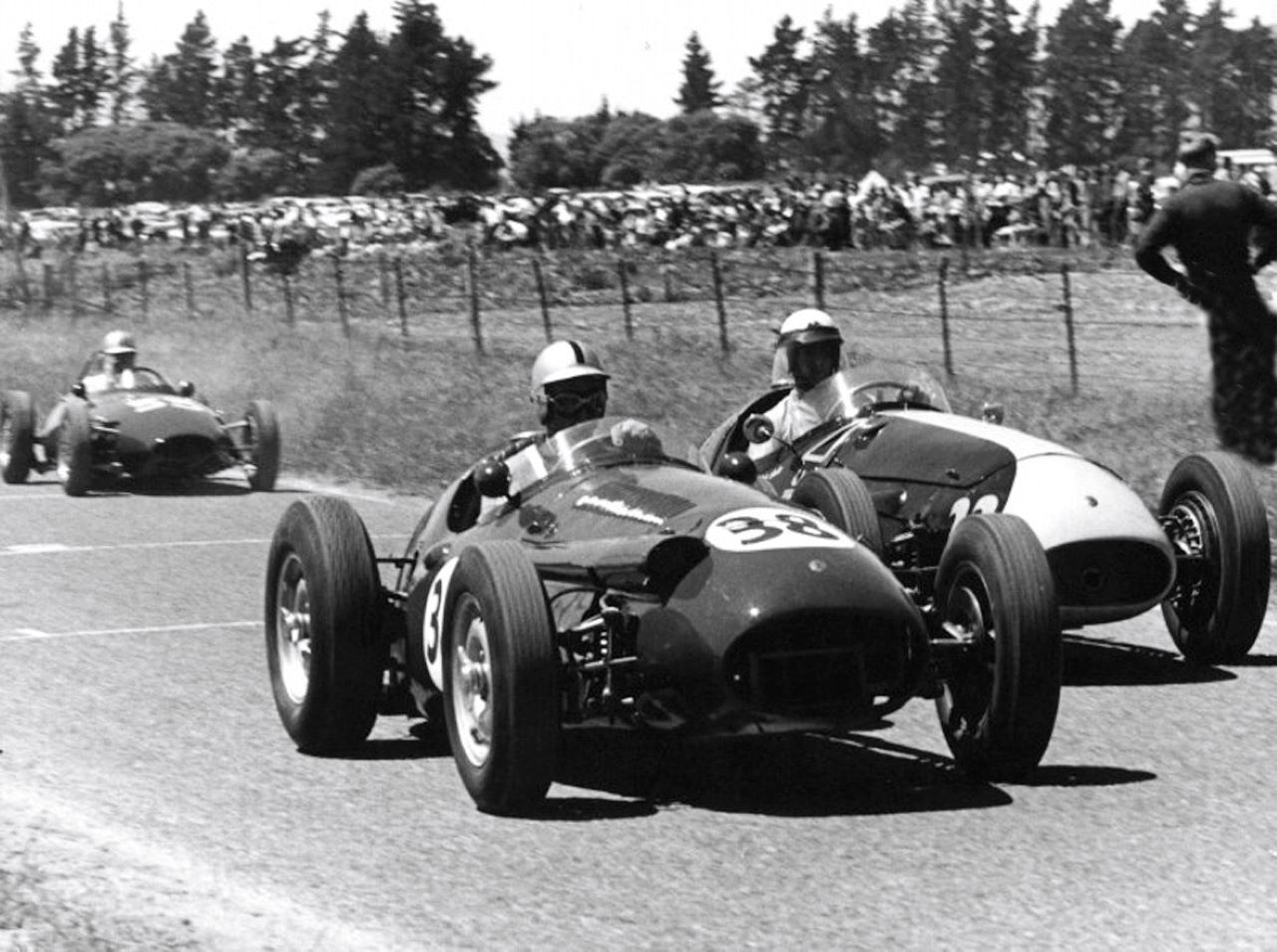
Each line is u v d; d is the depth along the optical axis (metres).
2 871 7.74
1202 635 12.52
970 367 31.86
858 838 8.41
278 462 24.22
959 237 54.81
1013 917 7.26
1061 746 10.30
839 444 14.19
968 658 9.29
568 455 10.55
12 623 14.56
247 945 6.87
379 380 34.78
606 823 8.71
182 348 42.94
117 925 7.05
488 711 8.88
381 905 7.42
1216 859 8.04
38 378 39.19
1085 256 49.72
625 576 9.08
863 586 8.73
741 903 7.46
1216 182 14.77
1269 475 17.17
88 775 9.72
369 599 9.99
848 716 8.67
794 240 57.38
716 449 15.33
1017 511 12.24
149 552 18.72
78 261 70.50
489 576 8.66
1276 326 14.93
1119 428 23.88
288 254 60.75
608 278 51.88
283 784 9.54
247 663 12.95
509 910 7.37
